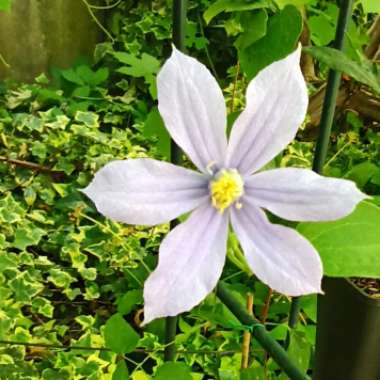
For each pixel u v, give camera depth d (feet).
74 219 2.46
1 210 2.30
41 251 2.55
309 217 0.62
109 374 1.97
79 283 2.56
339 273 0.73
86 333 2.08
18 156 2.57
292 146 2.28
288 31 0.84
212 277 0.63
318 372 0.98
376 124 1.42
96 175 0.59
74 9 3.18
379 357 0.90
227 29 0.89
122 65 3.27
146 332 1.80
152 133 0.98
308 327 1.39
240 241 0.64
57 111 2.75
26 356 2.11
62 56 3.22
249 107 0.63
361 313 0.87
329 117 0.90
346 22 0.84
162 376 0.94
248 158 0.65
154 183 0.61
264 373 1.19
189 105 0.61
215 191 0.63
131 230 2.37
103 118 3.05
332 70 0.87
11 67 3.08
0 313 2.06
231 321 1.21
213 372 1.87
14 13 2.99
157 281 0.61
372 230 0.74
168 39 3.30
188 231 0.63
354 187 0.60
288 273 0.62
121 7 3.28
